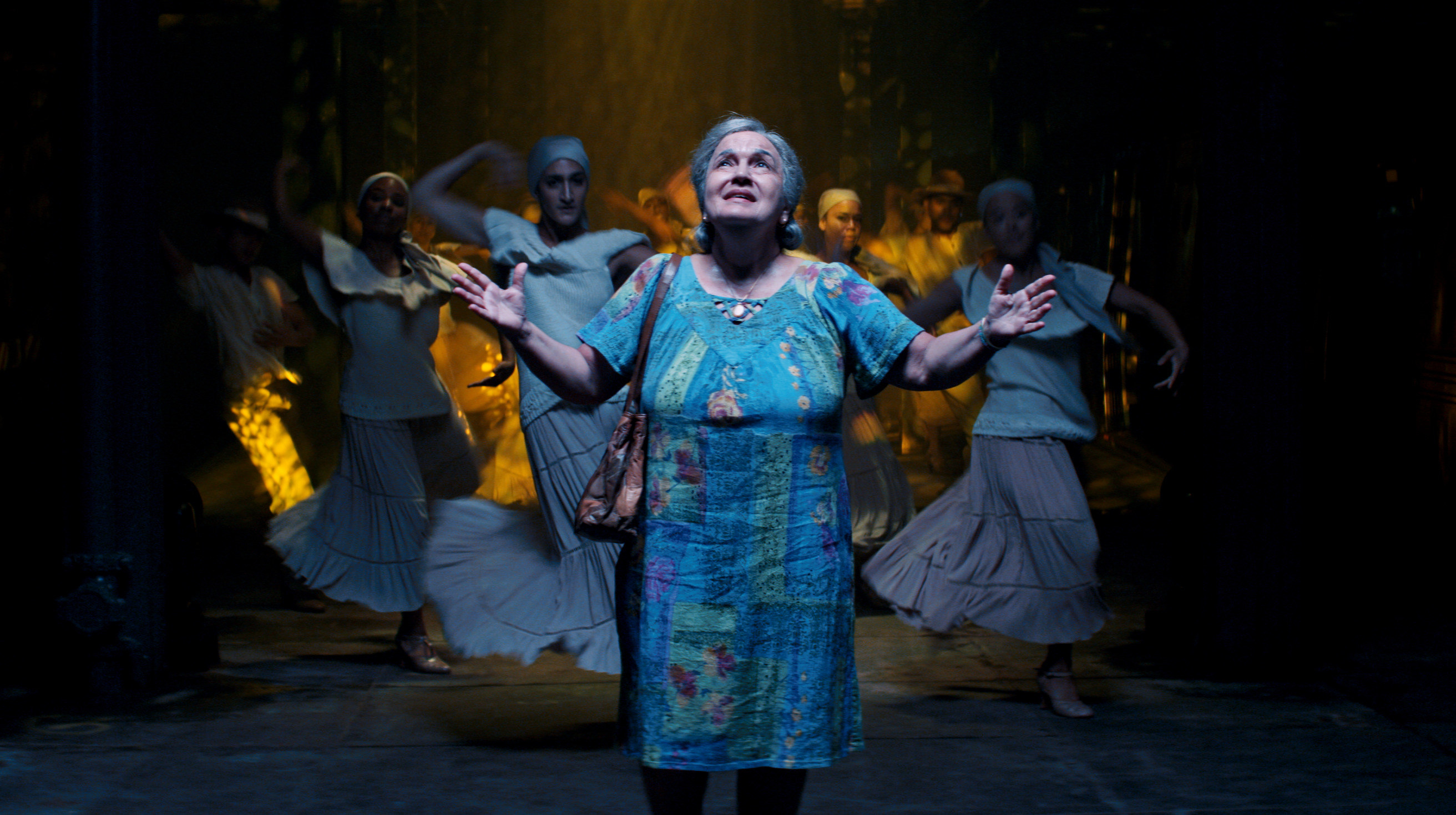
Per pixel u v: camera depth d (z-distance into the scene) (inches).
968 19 543.8
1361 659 193.0
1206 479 184.7
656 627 100.4
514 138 797.2
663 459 101.6
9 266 219.9
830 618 101.8
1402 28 295.3
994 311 97.2
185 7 491.2
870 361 104.4
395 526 188.5
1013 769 146.0
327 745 153.6
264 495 366.9
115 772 143.6
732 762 100.0
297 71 464.4
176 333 488.7
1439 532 290.8
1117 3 473.7
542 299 168.6
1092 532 167.3
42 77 229.5
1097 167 488.4
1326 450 323.6
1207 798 136.6
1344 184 321.7
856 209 252.4
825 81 799.7
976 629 218.4
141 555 177.2
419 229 356.2
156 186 177.2
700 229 107.5
